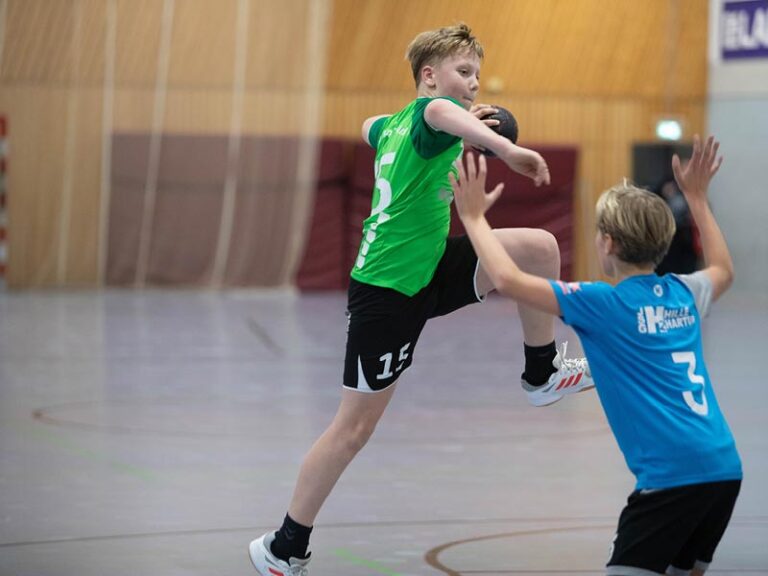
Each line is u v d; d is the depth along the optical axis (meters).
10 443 10.31
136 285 27.84
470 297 6.07
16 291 26.97
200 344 17.84
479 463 9.71
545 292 4.79
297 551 6.01
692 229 24.77
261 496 8.43
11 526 7.52
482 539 7.27
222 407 12.38
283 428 11.22
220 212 27.84
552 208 28.97
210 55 27.55
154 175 27.59
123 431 10.97
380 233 5.90
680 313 4.93
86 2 27.05
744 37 28.80
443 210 5.94
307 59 27.84
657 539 4.65
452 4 28.88
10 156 27.12
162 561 6.73
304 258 28.31
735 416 12.02
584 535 7.38
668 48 29.67
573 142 29.59
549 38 29.34
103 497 8.35
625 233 4.89
